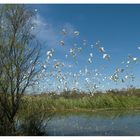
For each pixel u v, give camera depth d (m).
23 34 15.12
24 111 15.07
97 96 31.81
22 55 14.88
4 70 14.55
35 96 17.31
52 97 29.23
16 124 14.68
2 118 14.35
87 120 21.00
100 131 15.99
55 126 17.84
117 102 31.27
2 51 14.61
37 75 15.44
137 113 25.56
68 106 29.47
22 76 14.87
